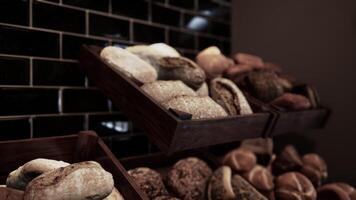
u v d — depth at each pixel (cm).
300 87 145
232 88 121
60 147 110
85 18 133
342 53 152
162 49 129
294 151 148
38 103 121
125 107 109
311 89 144
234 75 137
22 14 117
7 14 113
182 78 118
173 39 165
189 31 174
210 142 101
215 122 99
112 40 141
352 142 149
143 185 112
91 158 111
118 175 101
